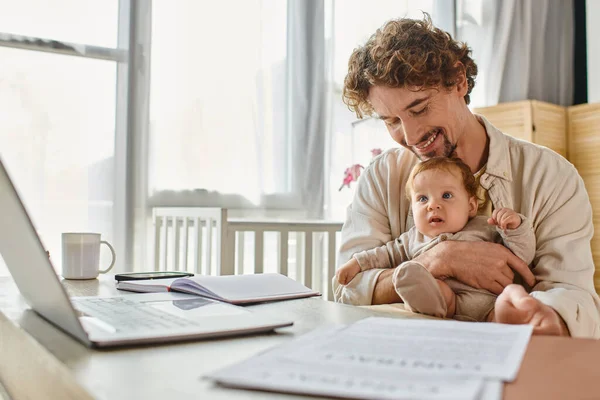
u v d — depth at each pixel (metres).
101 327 0.55
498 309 0.66
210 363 0.45
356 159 2.36
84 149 1.87
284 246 1.74
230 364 0.44
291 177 2.20
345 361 0.41
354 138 2.36
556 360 0.43
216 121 2.06
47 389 0.48
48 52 1.82
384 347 0.46
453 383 0.36
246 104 2.11
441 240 1.14
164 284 0.91
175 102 2.00
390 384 0.36
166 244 1.86
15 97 1.77
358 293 1.16
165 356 0.47
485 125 1.18
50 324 0.61
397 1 2.47
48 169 1.81
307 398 0.35
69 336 0.55
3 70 1.76
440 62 1.09
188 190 2.02
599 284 2.42
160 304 0.70
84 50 1.86
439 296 0.94
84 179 1.87
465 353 0.44
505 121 2.46
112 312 0.64
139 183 1.92
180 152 2.01
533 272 1.07
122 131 1.92
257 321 0.59
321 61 2.24
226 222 1.60
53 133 1.82
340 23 2.35
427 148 1.19
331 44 2.28
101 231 1.89
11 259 0.62
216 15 2.07
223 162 2.07
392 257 1.22
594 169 2.46
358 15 2.38
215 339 0.54
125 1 1.94
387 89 1.12
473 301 1.04
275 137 2.17
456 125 1.16
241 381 0.37
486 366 0.40
